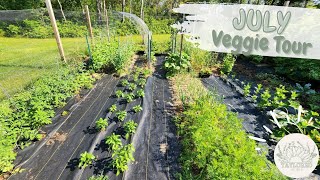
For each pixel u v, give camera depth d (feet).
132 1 66.39
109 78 20.89
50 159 10.59
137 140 12.05
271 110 15.47
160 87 19.39
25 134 11.55
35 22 46.98
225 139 9.41
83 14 54.49
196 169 9.98
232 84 20.51
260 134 13.00
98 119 14.01
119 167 9.73
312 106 15.97
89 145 11.59
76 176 9.67
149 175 9.78
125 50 25.03
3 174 9.64
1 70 20.70
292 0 33.17
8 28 45.24
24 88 16.99
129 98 16.22
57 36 19.89
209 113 11.73
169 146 11.66
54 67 20.38
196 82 20.33
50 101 15.12
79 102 16.07
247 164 8.28
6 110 12.86
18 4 55.42
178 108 15.53
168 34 55.83
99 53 22.27
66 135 12.34
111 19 53.42
